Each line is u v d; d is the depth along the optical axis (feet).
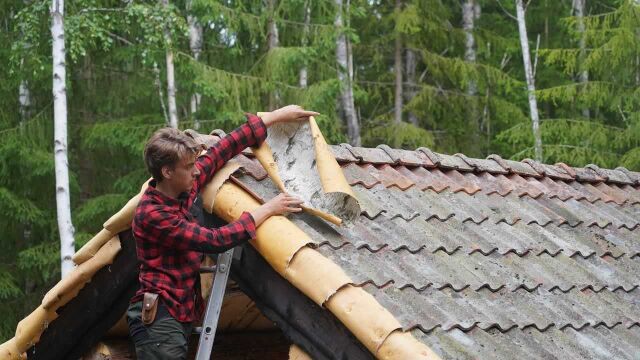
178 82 57.98
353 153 17.37
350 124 67.82
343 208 14.26
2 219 56.18
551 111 86.28
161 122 57.21
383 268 13.52
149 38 51.34
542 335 13.57
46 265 55.11
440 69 74.18
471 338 12.60
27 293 59.93
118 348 17.11
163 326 12.36
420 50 72.08
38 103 59.52
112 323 16.08
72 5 52.90
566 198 19.33
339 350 12.38
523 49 65.72
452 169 18.65
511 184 18.99
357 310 11.85
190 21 62.59
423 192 17.04
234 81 57.52
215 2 57.16
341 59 68.13
